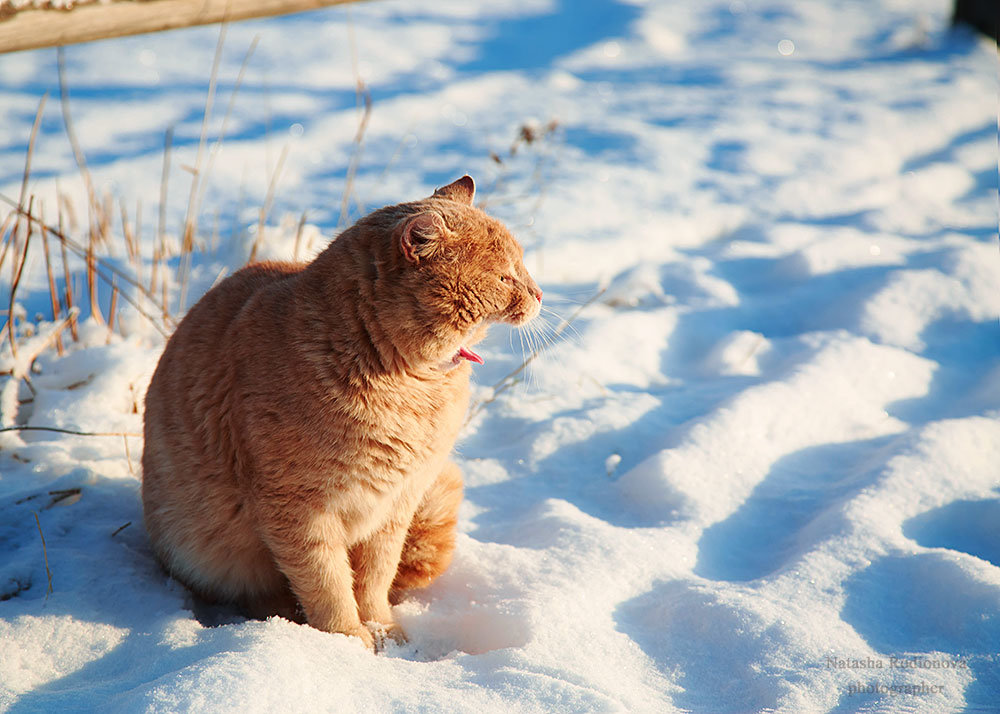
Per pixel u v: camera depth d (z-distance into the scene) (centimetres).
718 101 855
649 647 263
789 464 361
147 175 670
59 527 315
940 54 980
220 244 538
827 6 1254
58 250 528
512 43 1105
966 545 305
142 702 206
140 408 393
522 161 717
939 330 452
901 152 716
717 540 320
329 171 696
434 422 275
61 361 414
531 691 225
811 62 987
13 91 879
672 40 1099
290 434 258
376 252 263
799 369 410
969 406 392
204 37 1105
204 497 285
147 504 301
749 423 374
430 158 724
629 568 296
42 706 219
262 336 268
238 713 202
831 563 289
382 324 260
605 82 945
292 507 266
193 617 271
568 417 402
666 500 340
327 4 446
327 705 214
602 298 505
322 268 271
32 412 387
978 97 820
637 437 388
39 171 661
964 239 535
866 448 366
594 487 362
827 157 696
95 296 452
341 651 248
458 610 290
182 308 458
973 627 253
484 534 337
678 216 605
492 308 269
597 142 756
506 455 386
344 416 258
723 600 271
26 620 257
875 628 263
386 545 291
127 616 270
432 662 260
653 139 752
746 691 239
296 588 276
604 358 450
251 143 753
